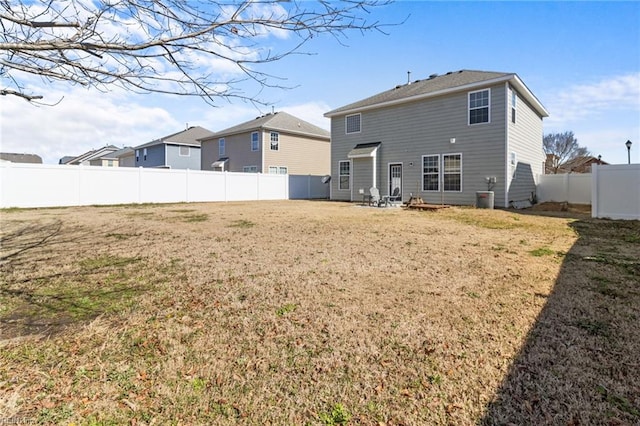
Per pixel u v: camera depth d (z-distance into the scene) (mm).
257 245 6043
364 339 2527
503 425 1646
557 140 36344
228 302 3305
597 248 5625
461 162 13984
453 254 5254
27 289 3723
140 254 5383
